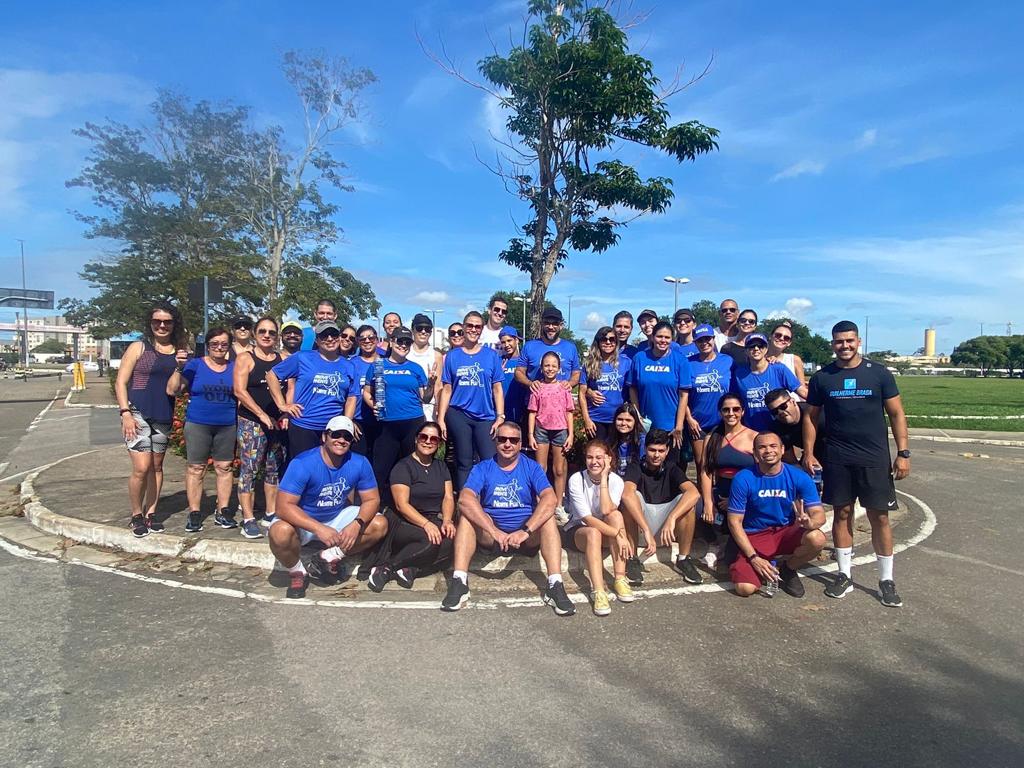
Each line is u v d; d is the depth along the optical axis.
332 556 4.91
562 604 4.60
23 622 4.37
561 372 6.73
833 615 4.62
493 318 7.72
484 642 4.14
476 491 5.07
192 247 32.56
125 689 3.48
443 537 5.13
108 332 31.47
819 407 5.37
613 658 3.91
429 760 2.87
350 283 35.47
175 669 3.71
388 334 8.33
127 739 3.01
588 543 4.81
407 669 3.75
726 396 5.71
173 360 6.03
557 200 9.87
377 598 4.92
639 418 6.19
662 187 9.62
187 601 4.80
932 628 4.38
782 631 4.33
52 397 28.52
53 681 3.56
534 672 3.72
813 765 2.85
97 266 31.72
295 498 4.86
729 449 5.63
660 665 3.82
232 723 3.15
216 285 12.41
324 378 5.96
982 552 6.11
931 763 2.87
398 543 5.18
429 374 7.34
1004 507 8.00
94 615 4.50
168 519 6.56
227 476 6.30
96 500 7.30
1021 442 14.87
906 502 8.21
